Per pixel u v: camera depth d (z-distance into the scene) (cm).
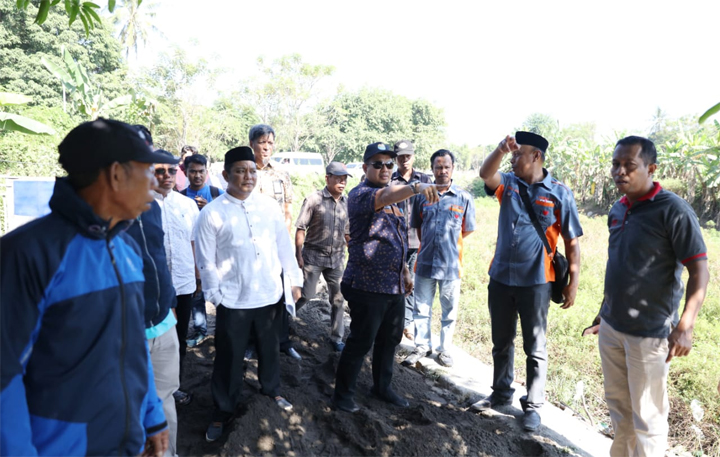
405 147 507
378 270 333
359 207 328
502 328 376
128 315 161
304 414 346
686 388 464
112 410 155
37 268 139
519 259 356
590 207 2155
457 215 455
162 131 3269
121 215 158
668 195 277
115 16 3634
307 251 460
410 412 365
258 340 340
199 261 320
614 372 309
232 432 311
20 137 1369
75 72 1550
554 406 418
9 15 2472
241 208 329
